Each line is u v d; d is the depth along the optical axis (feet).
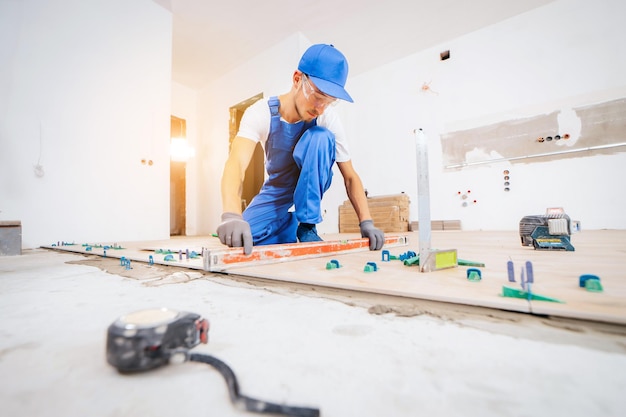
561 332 1.66
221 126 20.01
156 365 1.26
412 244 7.84
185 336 1.36
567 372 1.26
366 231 5.79
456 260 3.47
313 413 0.97
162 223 13.19
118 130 11.97
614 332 1.61
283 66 16.70
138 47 12.89
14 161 9.43
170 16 14.33
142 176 12.60
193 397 1.12
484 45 15.78
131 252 6.37
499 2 14.23
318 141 5.29
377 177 19.04
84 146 10.99
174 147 20.20
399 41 16.93
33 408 1.05
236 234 3.79
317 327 1.84
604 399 1.06
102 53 11.69
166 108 13.71
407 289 2.35
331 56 4.44
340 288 2.61
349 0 14.15
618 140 12.31
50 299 2.58
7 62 9.39
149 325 1.28
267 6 14.43
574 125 13.24
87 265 4.73
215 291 2.82
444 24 15.65
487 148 15.33
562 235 5.19
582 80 13.20
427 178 3.16
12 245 6.79
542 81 14.11
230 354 1.48
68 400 1.10
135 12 12.91
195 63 18.76
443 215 16.47
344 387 1.18
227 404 1.07
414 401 1.08
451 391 1.13
